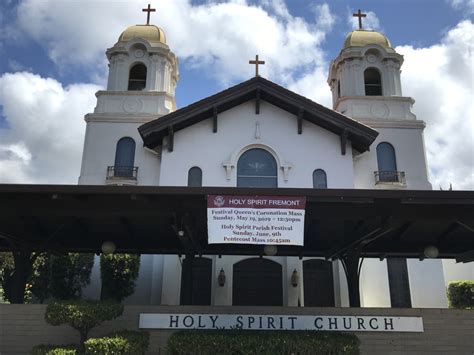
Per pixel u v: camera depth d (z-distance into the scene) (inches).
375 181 889.5
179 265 759.7
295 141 821.9
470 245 603.2
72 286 783.1
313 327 428.1
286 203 410.0
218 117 836.6
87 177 889.5
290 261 756.6
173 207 423.2
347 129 800.3
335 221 506.9
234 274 757.9
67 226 531.5
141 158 901.8
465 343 427.2
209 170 803.4
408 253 613.0
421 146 928.3
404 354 423.2
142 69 1048.8
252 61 863.1
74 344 408.5
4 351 422.3
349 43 1064.2
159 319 430.3
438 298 823.1
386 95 999.6
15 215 454.9
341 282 754.8
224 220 405.7
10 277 813.2
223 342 363.6
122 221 519.2
